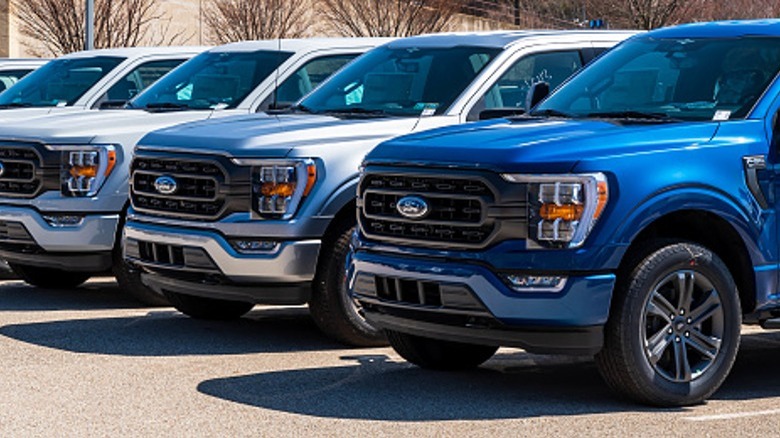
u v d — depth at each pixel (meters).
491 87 10.88
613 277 7.98
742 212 8.38
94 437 7.55
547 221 7.91
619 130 8.38
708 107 8.87
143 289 12.21
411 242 8.41
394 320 8.60
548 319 7.94
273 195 10.05
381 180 8.62
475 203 8.11
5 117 14.59
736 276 8.65
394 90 11.20
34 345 10.37
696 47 9.38
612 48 10.00
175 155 10.55
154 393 8.66
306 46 13.23
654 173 8.09
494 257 8.02
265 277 10.08
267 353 10.16
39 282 13.59
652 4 44.81
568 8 51.38
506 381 9.18
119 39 31.89
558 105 9.58
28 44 32.31
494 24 44.81
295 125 10.56
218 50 13.85
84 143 12.05
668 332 8.23
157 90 13.67
